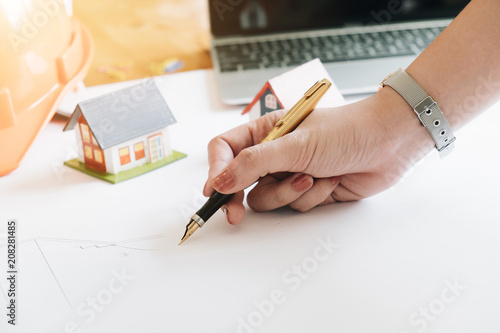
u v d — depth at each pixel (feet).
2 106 2.03
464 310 1.50
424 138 1.84
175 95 2.69
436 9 3.12
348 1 3.02
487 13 1.75
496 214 1.90
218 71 2.72
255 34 3.02
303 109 1.83
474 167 2.15
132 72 2.85
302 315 1.48
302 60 2.80
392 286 1.58
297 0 2.98
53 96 2.27
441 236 1.79
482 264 1.67
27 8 2.08
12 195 2.00
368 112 1.81
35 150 2.29
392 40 2.98
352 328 1.44
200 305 1.51
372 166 1.84
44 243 1.75
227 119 2.51
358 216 1.88
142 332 1.43
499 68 1.76
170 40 3.20
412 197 1.98
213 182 1.72
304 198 1.85
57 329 1.43
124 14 3.51
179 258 1.69
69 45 2.41
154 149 2.19
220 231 1.81
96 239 1.77
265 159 1.71
